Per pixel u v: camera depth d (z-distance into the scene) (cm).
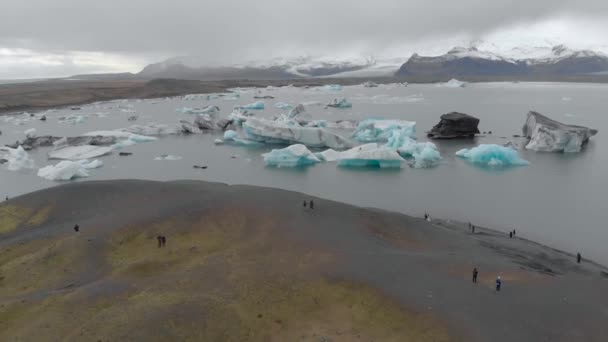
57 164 9256
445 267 3994
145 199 5859
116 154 11081
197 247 4419
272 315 3303
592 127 14100
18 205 5844
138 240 4669
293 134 11769
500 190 7650
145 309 3219
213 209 5131
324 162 9875
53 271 4097
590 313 3284
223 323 3152
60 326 3162
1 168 9700
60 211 5659
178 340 2978
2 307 3434
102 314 3200
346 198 7325
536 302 3419
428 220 6134
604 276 4309
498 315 3234
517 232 5850
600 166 9081
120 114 19888
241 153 11088
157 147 11962
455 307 3325
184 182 6662
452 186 7912
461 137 12862
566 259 4822
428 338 3034
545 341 2977
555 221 6212
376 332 3133
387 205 6956
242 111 17300
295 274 3759
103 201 5875
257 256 4097
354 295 3525
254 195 5572
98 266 4212
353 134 13125
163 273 3934
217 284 3603
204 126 15075
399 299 3425
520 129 14038
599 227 5975
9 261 4412
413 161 9812
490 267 4050
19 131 14988
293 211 5059
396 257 4138
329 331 3152
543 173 8656
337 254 4103
